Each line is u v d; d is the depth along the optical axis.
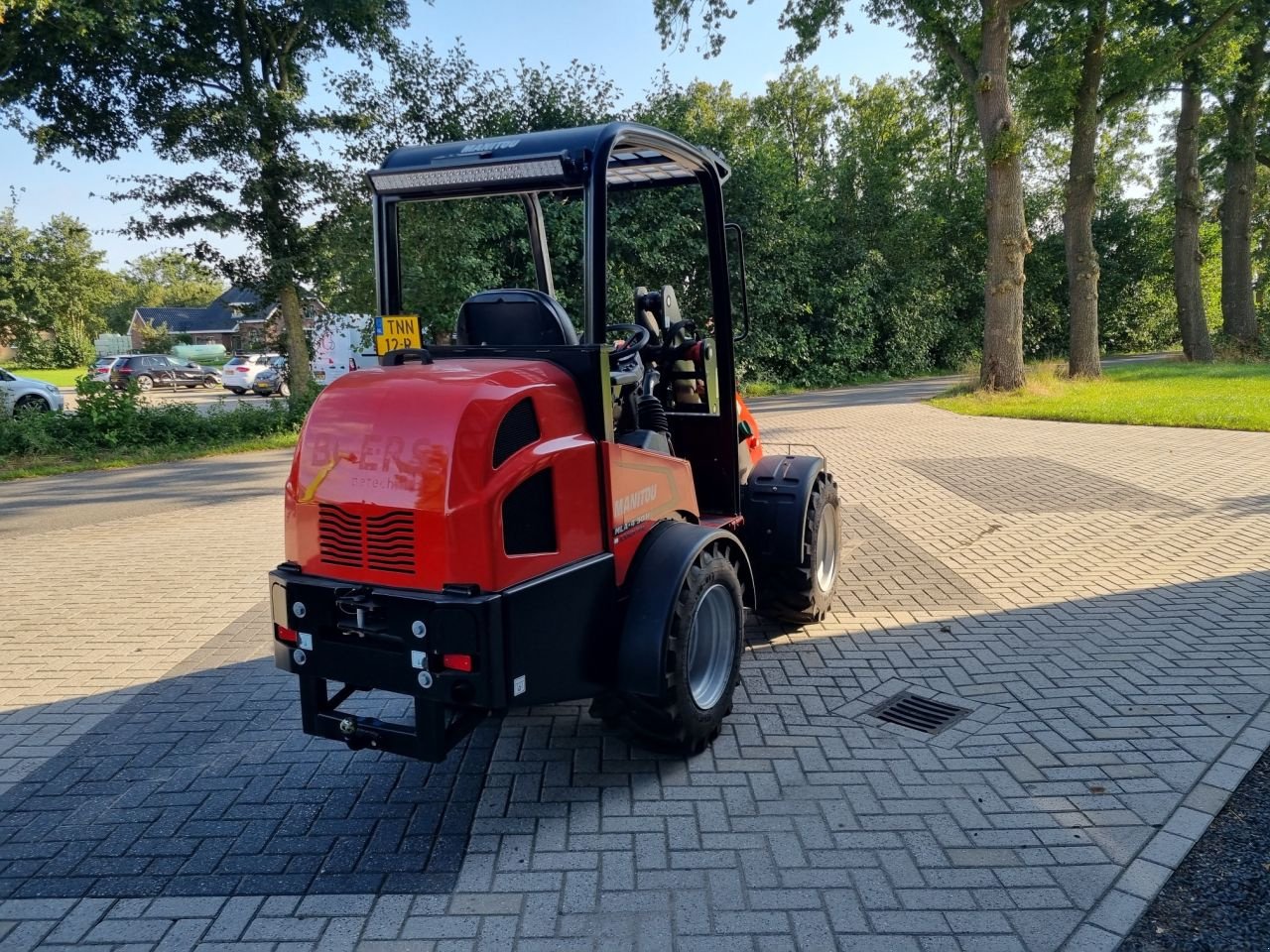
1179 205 26.78
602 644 3.58
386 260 4.12
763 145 25.98
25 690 5.04
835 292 26.58
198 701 4.84
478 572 3.12
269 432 17.28
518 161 3.64
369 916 2.96
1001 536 7.79
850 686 4.73
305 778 3.94
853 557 7.29
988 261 18.62
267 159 16.56
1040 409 15.96
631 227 20.08
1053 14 19.64
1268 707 4.34
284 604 3.47
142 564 7.87
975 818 3.44
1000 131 17.59
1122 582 6.42
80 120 16.17
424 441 3.16
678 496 4.29
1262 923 2.83
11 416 16.25
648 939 2.80
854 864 3.17
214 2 16.30
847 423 15.96
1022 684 4.70
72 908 3.05
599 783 3.80
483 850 3.32
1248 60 25.81
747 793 3.68
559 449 3.37
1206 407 15.20
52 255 53.03
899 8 18.89
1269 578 6.38
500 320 3.88
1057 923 2.83
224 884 3.17
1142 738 4.07
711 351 4.87
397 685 3.24
